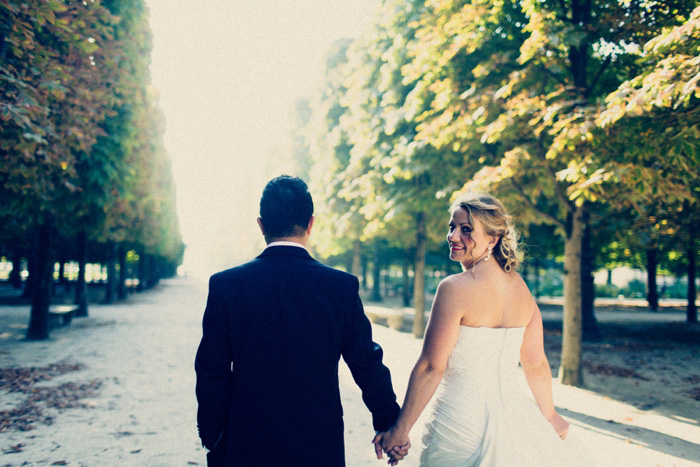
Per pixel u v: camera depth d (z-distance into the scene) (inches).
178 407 223.0
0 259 1327.5
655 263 916.0
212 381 63.4
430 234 504.4
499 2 234.5
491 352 75.1
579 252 271.7
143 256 1255.5
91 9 304.2
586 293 503.8
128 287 1382.9
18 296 948.6
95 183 403.2
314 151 670.5
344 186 518.3
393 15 383.2
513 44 271.0
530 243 613.0
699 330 579.8
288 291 65.9
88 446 170.7
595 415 215.9
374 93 437.1
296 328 64.1
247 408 62.4
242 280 66.6
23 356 346.3
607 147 198.1
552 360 370.3
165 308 789.9
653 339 493.0
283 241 71.7
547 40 212.2
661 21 214.8
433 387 74.6
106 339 438.6
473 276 75.7
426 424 79.9
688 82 141.1
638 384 279.4
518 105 222.8
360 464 159.6
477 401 74.5
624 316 789.2
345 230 550.0
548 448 76.2
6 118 182.1
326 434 63.1
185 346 408.8
